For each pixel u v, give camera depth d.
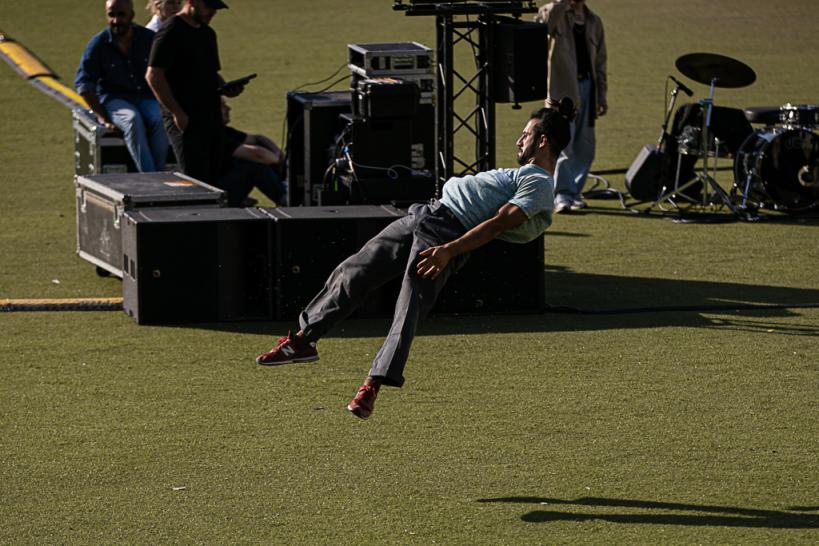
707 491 11.51
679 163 23.58
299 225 16.83
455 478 11.82
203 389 14.30
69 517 11.04
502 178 11.89
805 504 11.23
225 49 43.44
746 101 34.59
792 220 23.09
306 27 48.16
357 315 17.22
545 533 10.67
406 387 14.36
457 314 17.25
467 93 36.50
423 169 21.11
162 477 11.88
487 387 14.36
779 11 52.22
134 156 21.80
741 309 17.50
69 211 23.88
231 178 22.33
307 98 21.80
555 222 23.02
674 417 13.41
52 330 16.56
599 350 15.72
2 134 31.11
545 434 12.91
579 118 23.62
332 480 11.78
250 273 17.14
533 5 18.88
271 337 16.28
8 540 10.59
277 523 10.88
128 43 22.19
